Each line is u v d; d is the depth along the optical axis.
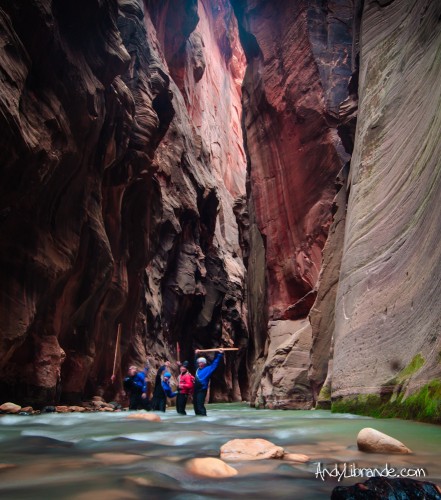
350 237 12.98
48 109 12.19
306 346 19.02
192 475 3.41
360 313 10.84
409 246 9.80
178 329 35.91
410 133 11.69
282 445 4.79
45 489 3.03
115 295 19.25
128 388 13.03
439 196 8.77
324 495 2.88
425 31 12.48
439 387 6.66
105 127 16.56
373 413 8.47
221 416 9.80
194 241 37.22
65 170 13.43
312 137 23.88
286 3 26.70
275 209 25.94
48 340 13.69
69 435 5.79
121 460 3.99
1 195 11.07
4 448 4.78
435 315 7.64
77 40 13.88
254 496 2.86
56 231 13.82
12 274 11.88
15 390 12.48
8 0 10.91
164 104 23.27
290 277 24.08
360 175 13.77
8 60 10.52
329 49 24.27
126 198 20.92
